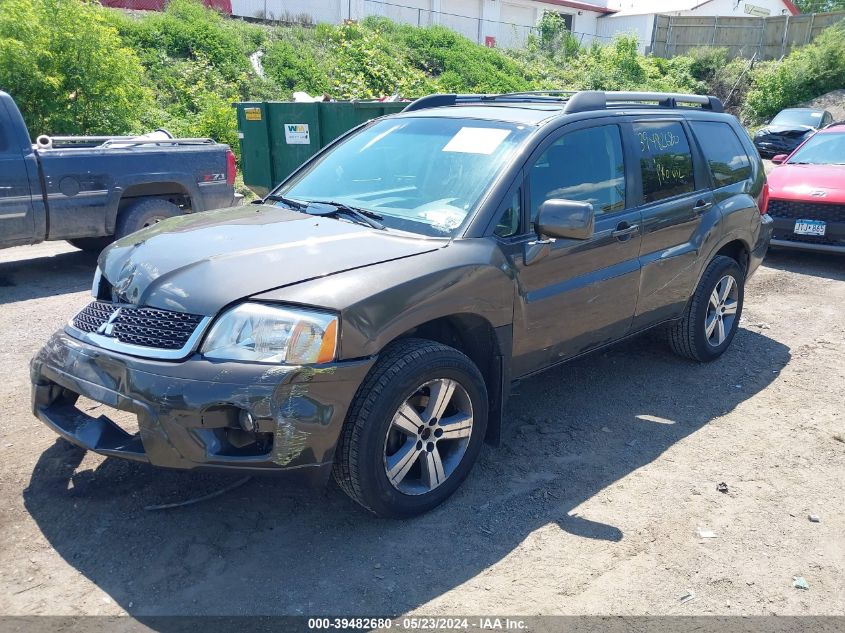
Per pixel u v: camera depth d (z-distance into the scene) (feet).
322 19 93.04
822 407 15.88
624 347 19.40
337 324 9.78
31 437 13.33
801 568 10.41
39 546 10.30
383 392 10.24
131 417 13.52
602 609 9.47
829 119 69.46
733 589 9.92
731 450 13.85
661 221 15.35
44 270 26.58
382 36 84.02
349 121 33.86
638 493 12.25
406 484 11.24
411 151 13.92
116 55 42.47
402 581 9.87
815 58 96.02
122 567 9.94
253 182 38.37
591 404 15.79
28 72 38.73
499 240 12.09
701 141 17.30
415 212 12.45
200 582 9.71
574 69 105.19
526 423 14.80
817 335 20.77
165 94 55.42
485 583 9.90
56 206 24.13
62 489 11.69
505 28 116.57
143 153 26.20
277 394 9.47
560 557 10.50
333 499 11.78
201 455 9.60
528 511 11.62
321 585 9.73
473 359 12.44
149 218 26.66
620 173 14.71
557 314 13.21
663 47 127.24
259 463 9.67
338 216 12.65
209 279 10.11
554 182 13.21
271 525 11.02
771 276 27.58
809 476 12.95
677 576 10.16
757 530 11.28
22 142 23.30
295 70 66.69
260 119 36.73
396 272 10.63
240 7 82.89
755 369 18.06
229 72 62.08
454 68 85.15
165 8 70.59
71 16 40.04
